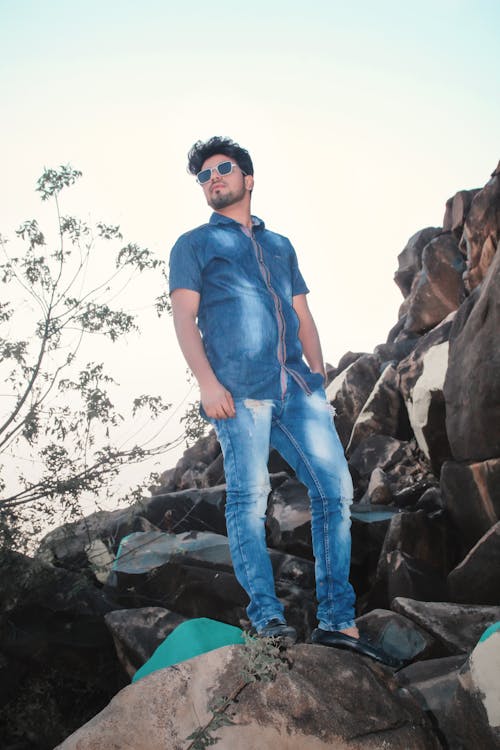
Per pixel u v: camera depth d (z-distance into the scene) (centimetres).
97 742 189
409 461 587
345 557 242
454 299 741
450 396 464
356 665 218
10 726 336
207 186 268
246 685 200
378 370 703
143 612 365
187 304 250
